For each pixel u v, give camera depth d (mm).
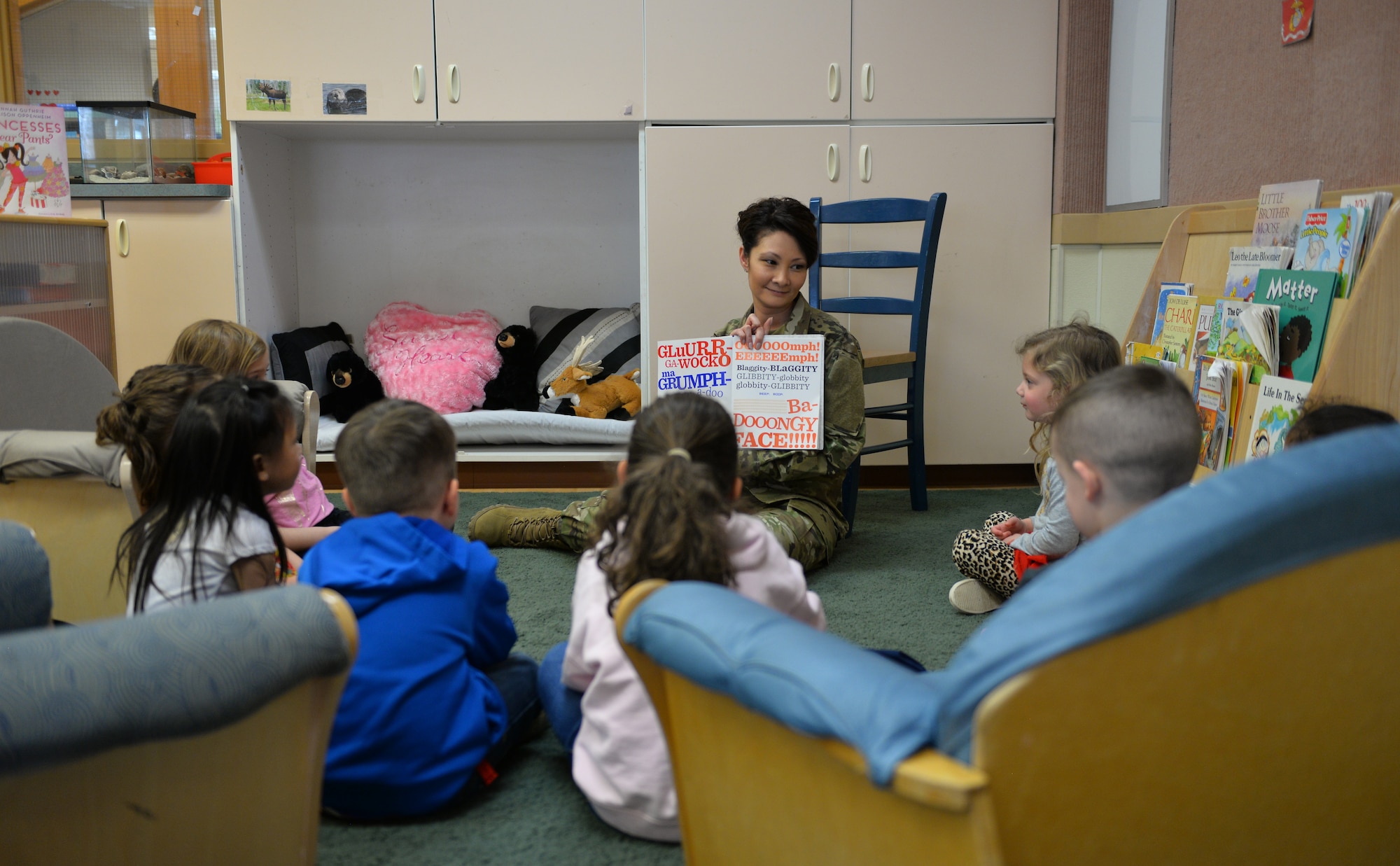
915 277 3307
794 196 3256
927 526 2844
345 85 3242
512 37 3221
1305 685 709
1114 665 625
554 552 2551
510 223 3916
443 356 3494
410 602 1262
